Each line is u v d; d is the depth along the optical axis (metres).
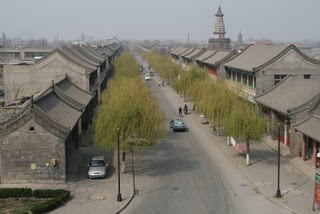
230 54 73.00
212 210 28.08
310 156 39.09
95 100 66.06
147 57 165.38
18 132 32.50
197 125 58.41
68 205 28.67
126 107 35.84
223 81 55.09
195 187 32.84
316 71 52.66
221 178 35.12
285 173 35.94
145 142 36.41
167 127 57.09
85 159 40.50
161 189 32.34
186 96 77.88
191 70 76.25
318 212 27.16
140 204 29.30
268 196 30.38
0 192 30.03
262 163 39.12
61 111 37.84
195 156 42.25
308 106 38.97
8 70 56.34
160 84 106.25
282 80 49.75
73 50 70.62
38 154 32.75
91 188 32.34
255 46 66.50
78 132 42.06
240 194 31.22
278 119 45.69
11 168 32.78
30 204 28.70
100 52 103.44
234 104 44.91
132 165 36.72
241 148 41.75
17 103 45.22
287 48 52.03
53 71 56.16
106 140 35.84
